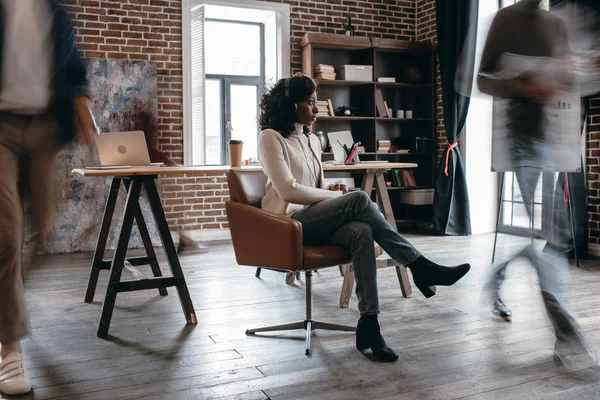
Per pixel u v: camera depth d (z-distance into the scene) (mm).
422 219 7031
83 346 2648
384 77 6871
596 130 4719
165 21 5930
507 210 5750
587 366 2295
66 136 2141
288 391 2098
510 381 2162
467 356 2445
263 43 6672
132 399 2043
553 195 2375
